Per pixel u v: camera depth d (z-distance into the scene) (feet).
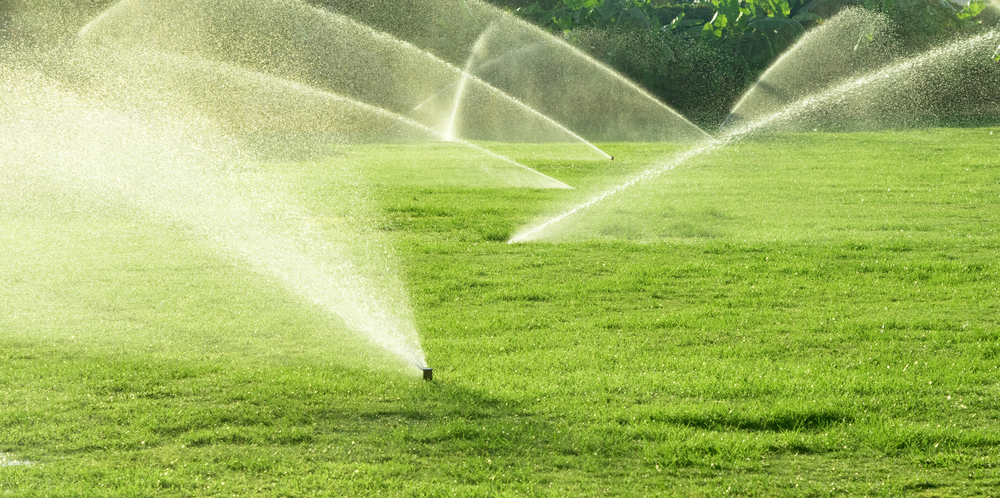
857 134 108.99
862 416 20.42
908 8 142.31
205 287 33.83
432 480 17.58
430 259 39.58
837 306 30.71
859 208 52.80
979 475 17.67
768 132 116.88
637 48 143.64
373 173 75.51
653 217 50.29
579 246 41.78
